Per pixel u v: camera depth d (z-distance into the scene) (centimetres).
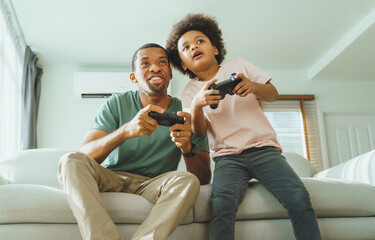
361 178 165
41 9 290
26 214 117
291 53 373
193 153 141
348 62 370
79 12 296
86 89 373
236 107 145
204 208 129
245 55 376
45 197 121
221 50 181
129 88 376
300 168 214
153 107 124
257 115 144
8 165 185
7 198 118
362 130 420
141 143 148
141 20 310
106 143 129
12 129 287
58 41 340
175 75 396
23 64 327
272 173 125
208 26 175
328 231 135
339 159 406
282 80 413
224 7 292
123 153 146
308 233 111
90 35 331
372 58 362
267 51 368
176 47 174
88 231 93
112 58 376
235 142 137
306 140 399
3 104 259
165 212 104
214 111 147
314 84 417
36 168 186
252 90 131
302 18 309
